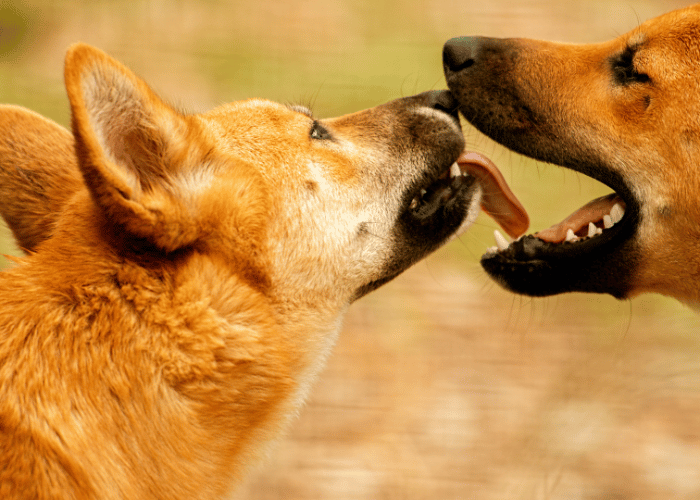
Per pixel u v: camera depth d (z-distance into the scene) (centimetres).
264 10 2067
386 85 1656
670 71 666
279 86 1661
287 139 625
